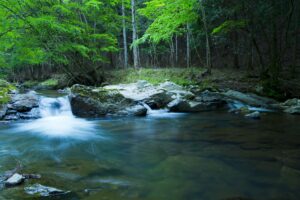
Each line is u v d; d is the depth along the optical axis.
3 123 9.77
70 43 15.48
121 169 5.16
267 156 5.66
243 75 16.81
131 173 4.94
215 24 19.86
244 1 15.08
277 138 7.05
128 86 14.70
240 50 21.14
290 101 11.38
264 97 12.78
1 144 7.16
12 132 8.56
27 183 4.32
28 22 12.93
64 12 15.62
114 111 10.99
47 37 14.82
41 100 11.58
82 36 17.19
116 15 20.94
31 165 5.38
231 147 6.41
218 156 5.77
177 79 16.94
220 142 6.89
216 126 8.78
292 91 13.66
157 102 12.20
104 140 7.51
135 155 6.06
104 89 11.88
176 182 4.50
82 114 10.97
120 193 4.08
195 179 4.60
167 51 28.66
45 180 4.49
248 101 12.21
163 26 16.55
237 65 21.16
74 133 8.38
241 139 7.09
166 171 5.00
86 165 5.41
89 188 4.24
